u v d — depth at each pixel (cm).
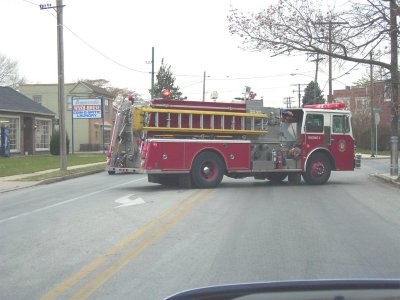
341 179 2173
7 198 1554
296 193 1579
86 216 1127
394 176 2112
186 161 1683
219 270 662
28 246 824
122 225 1006
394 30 1758
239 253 759
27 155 4094
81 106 4791
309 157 1869
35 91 6003
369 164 3391
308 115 1859
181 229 958
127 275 645
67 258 740
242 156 1758
